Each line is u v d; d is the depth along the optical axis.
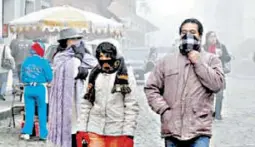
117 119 6.36
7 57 17.48
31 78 11.16
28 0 28.27
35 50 11.16
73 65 8.44
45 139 11.25
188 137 5.52
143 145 11.08
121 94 6.36
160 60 5.81
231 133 12.76
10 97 19.16
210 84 5.52
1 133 12.07
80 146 6.43
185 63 5.63
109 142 6.37
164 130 5.64
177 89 5.61
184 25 5.68
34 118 11.47
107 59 6.32
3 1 25.20
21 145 10.72
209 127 5.59
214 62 5.70
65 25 15.02
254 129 13.42
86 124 6.43
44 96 11.17
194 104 5.55
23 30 15.80
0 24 22.72
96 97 6.38
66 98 8.48
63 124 8.54
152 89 5.78
